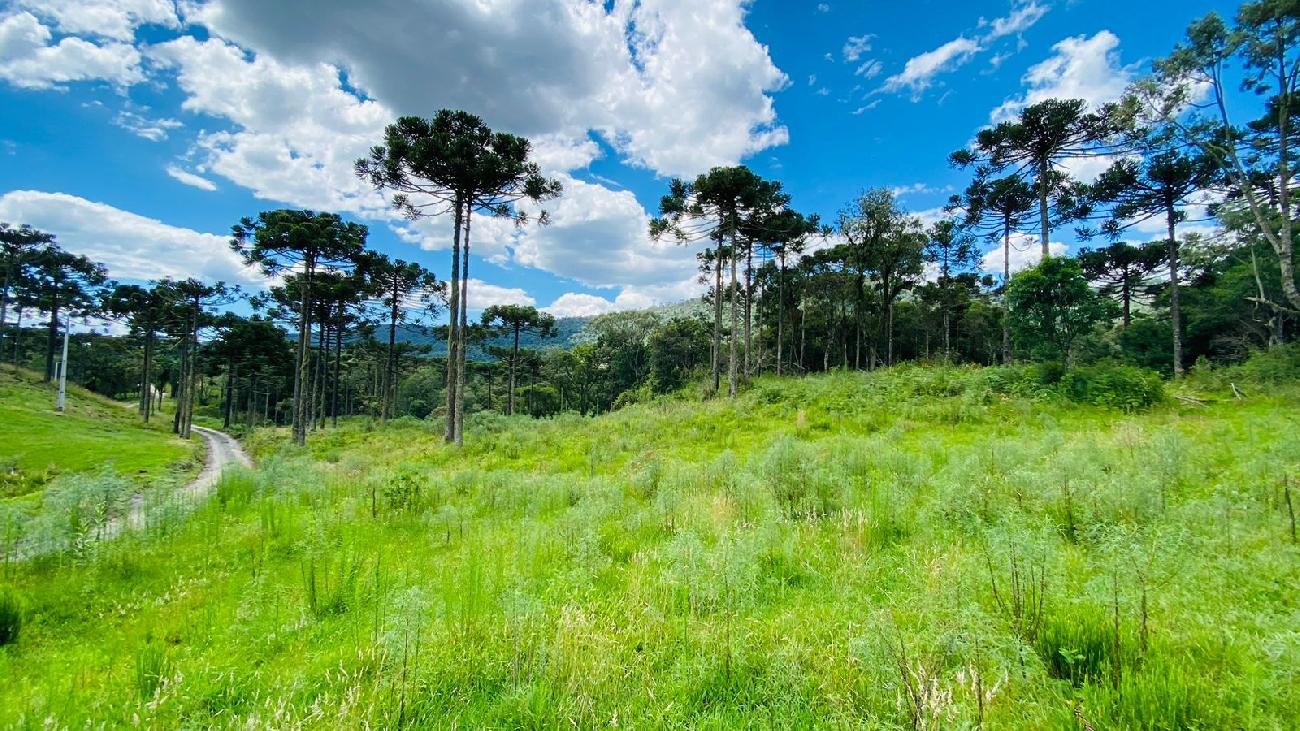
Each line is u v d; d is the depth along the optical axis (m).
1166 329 25.72
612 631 3.36
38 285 48.50
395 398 58.22
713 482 8.38
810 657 2.91
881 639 2.70
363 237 33.28
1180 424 10.50
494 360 62.56
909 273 29.95
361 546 5.79
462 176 19.05
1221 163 17.11
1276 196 18.92
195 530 6.63
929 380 17.25
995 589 3.18
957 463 7.15
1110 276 31.97
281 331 45.84
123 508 7.37
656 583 4.13
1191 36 15.04
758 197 24.89
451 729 2.52
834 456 8.77
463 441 19.39
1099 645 2.73
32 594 4.52
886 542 4.93
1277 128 17.67
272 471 10.52
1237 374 14.88
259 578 4.71
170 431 42.38
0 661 3.51
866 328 38.69
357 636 3.58
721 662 2.91
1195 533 3.96
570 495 8.23
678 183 25.56
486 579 4.11
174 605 4.34
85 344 59.22
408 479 8.30
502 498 8.11
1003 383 15.48
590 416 24.02
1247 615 2.78
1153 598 3.02
